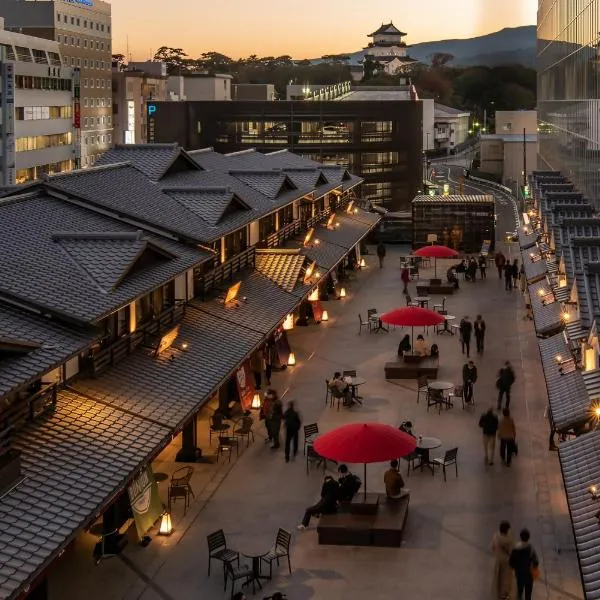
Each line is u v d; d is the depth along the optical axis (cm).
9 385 2195
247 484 3325
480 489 3266
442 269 8006
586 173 6606
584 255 4466
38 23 16412
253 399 4141
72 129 14800
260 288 4744
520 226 8119
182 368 3303
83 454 2462
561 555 2758
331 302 6662
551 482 3316
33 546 2017
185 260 3625
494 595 2522
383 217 9425
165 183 4784
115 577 2638
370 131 11969
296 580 2631
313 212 7238
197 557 2766
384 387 4572
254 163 7131
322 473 3425
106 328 3158
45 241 3169
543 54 11106
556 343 3903
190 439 3534
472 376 4209
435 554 2781
